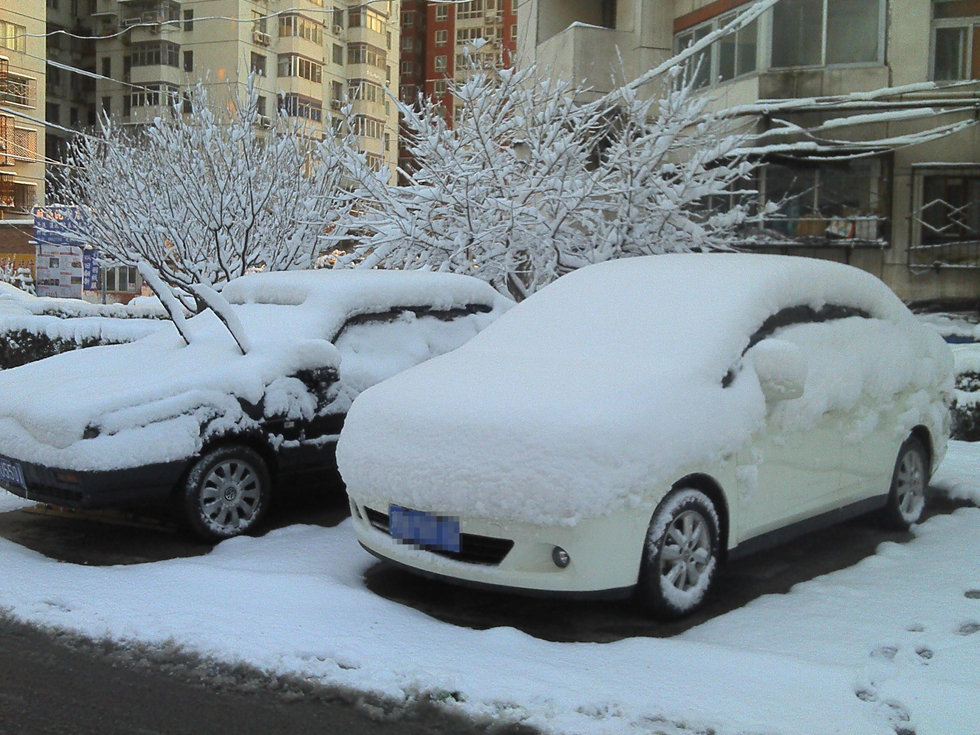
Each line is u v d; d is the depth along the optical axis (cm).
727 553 484
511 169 1089
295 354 636
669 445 446
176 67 5231
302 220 1260
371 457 484
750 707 358
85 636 430
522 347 542
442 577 457
